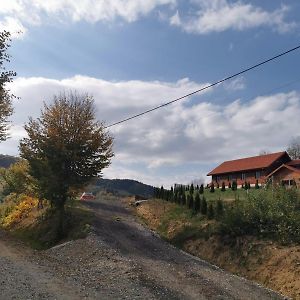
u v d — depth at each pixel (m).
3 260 18.66
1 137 33.19
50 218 34.62
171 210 36.22
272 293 16.86
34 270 16.75
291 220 22.14
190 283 16.80
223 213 27.70
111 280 16.08
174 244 27.16
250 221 23.95
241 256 21.89
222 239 24.34
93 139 31.17
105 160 31.77
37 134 30.97
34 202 42.78
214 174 78.38
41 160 31.08
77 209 38.09
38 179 31.47
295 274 18.03
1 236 30.33
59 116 31.02
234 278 18.95
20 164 39.31
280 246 21.11
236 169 73.44
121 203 52.62
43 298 12.28
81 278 15.99
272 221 23.17
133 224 33.88
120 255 21.84
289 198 24.61
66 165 31.12
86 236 26.94
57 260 20.58
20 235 33.44
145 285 15.61
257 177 69.69
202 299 14.44
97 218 34.00
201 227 27.62
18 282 14.15
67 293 13.20
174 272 18.78
